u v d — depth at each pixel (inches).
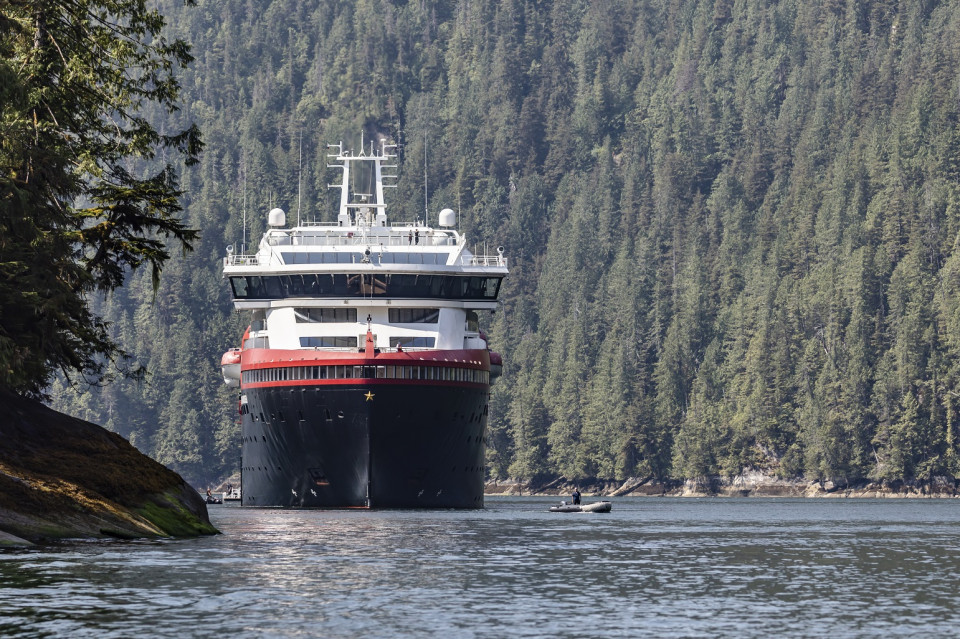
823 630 6368.1
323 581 7721.5
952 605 7121.1
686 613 6796.3
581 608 6909.5
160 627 6166.3
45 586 7101.4
